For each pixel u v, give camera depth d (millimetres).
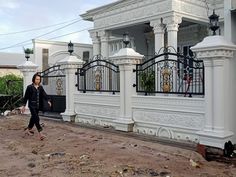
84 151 7031
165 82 8242
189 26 15039
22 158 6660
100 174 5398
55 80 12578
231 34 6512
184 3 12336
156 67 8547
